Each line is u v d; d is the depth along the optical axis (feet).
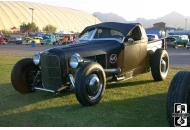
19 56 55.72
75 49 18.57
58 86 18.19
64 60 17.78
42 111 16.15
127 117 14.99
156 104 17.57
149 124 13.89
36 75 19.86
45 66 18.49
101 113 15.70
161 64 25.14
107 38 21.62
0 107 16.94
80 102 16.62
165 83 24.59
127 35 21.47
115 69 20.54
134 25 22.48
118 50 20.83
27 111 16.15
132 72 22.72
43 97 19.39
